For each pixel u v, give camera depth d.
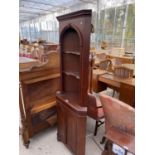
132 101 2.16
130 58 3.53
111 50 5.27
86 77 1.46
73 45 1.61
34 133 2.03
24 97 1.74
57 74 2.09
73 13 1.33
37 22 12.09
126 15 5.76
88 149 1.91
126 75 2.47
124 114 1.34
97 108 1.96
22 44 5.55
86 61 1.40
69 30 1.59
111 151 1.50
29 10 9.30
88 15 1.26
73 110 1.56
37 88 1.91
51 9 8.98
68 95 1.81
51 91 2.10
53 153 1.84
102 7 6.68
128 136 1.39
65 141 1.87
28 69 1.76
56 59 2.06
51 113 2.15
